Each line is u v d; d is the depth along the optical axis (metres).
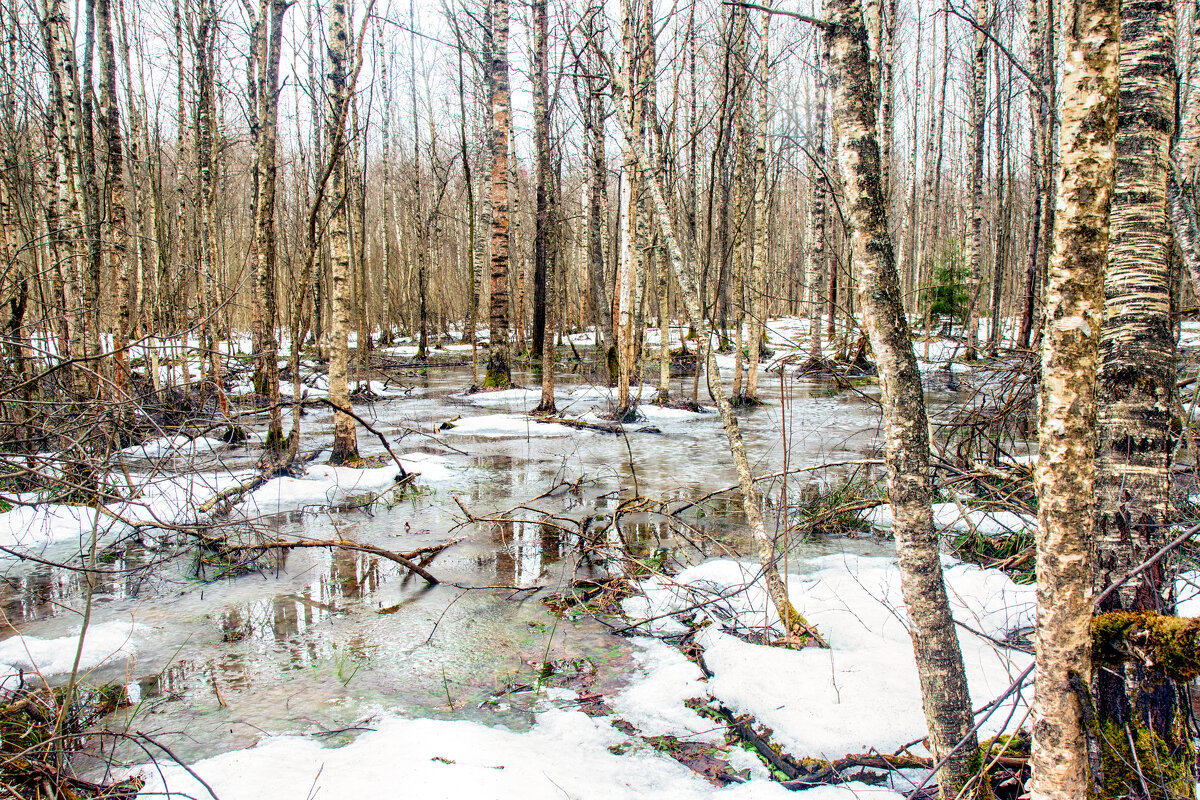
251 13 13.75
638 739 3.34
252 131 13.45
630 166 12.45
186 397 7.95
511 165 27.45
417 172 26.41
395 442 11.70
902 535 2.30
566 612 4.95
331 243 9.20
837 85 2.25
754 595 4.90
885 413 2.30
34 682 3.89
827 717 3.25
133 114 16.25
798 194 34.94
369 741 3.28
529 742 3.29
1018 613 4.25
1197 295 3.14
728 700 3.58
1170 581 2.43
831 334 18.33
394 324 36.91
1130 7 2.47
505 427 12.88
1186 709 2.31
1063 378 1.74
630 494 8.23
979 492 6.34
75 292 9.03
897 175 30.11
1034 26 7.93
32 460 4.93
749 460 10.06
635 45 10.05
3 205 9.12
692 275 4.37
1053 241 1.75
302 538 6.64
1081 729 1.84
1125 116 2.48
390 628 4.71
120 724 3.52
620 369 13.26
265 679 3.99
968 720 2.29
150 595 5.32
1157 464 2.40
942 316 23.84
